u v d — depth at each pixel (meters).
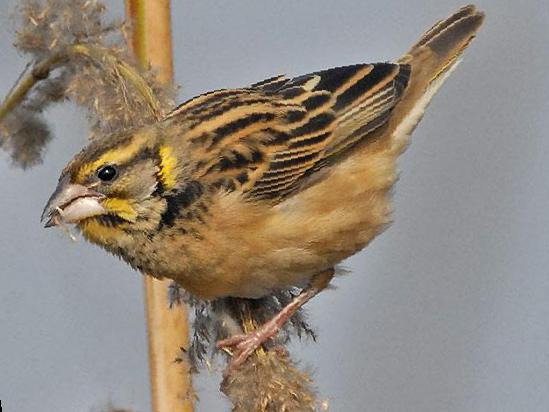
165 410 6.86
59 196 7.27
